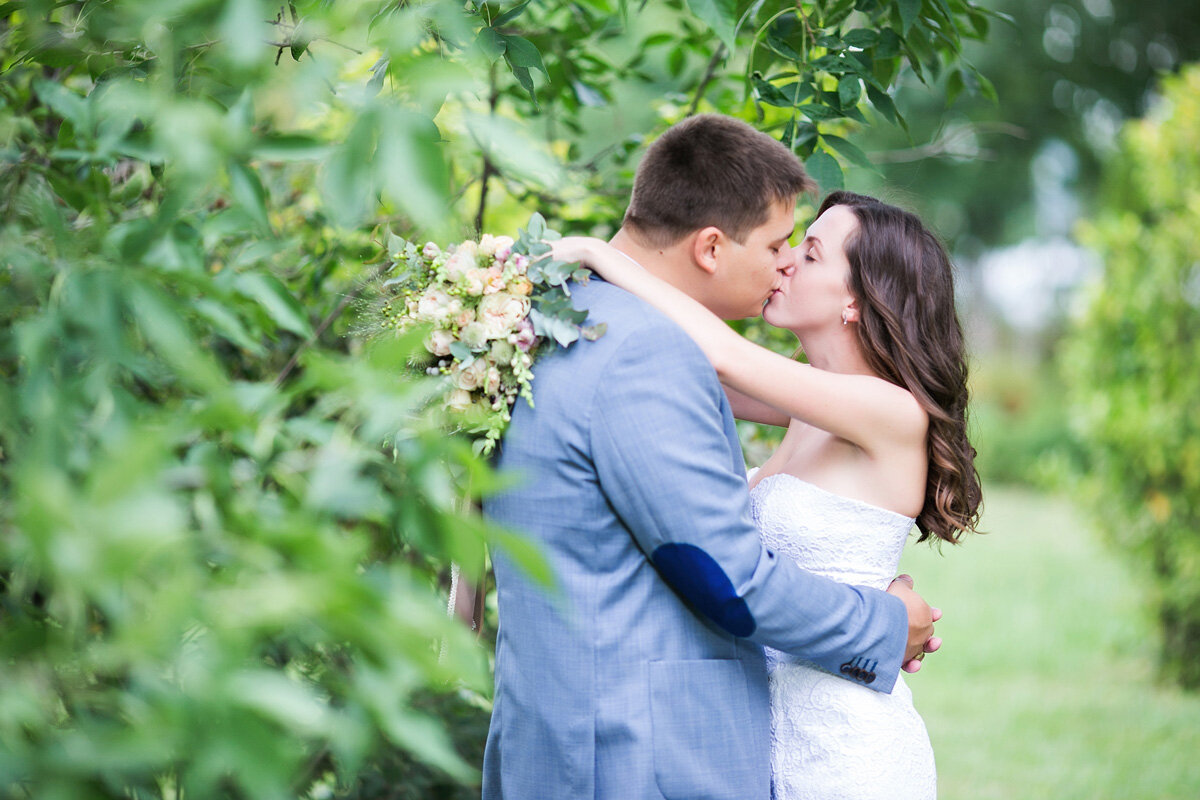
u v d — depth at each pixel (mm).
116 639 701
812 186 1982
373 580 879
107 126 1102
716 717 1797
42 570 794
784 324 2236
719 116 1974
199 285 974
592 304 1846
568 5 3049
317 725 722
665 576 1767
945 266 2195
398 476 971
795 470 2207
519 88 2875
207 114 847
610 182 3150
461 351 1731
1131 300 6320
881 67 2713
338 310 2482
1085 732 5508
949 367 2141
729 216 1903
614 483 1727
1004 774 4930
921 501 2152
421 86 783
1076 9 18547
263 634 801
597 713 1741
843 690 1979
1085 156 19797
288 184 2785
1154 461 6148
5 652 832
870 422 2041
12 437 969
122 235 1061
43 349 986
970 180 20422
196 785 708
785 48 2518
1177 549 6180
